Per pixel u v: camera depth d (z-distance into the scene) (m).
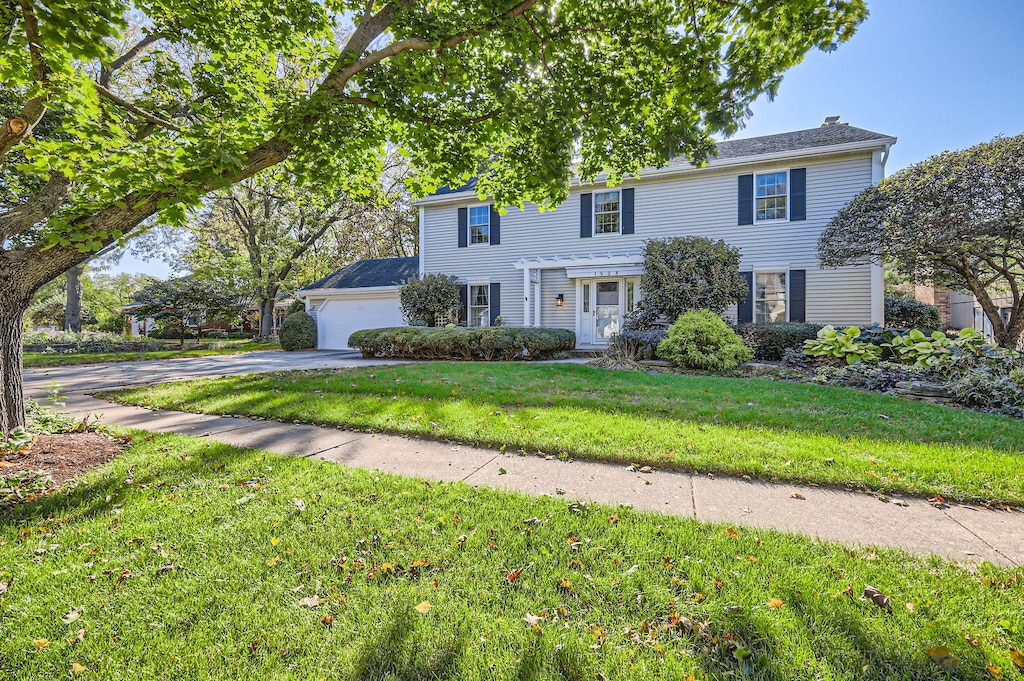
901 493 3.08
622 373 8.12
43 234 3.55
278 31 5.02
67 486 3.12
